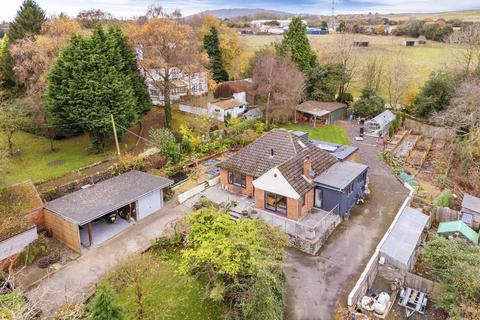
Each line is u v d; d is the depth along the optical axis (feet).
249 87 193.98
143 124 163.94
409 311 68.69
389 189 115.24
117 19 227.40
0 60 160.56
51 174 114.01
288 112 175.32
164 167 121.70
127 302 66.95
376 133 170.60
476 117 135.95
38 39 144.77
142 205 97.25
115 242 87.40
